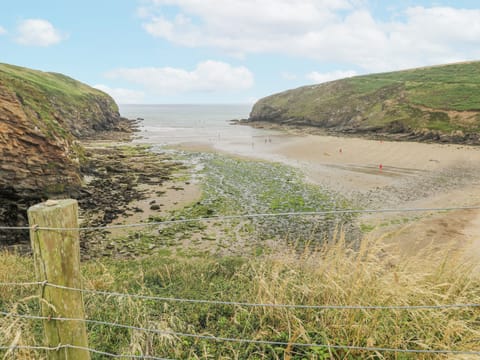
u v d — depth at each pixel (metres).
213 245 15.64
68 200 2.70
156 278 7.44
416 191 24.67
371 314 3.60
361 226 17.44
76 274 2.71
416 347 3.38
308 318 3.96
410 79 81.81
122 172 31.45
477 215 18.42
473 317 3.66
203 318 4.67
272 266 5.89
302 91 100.06
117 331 4.33
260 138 60.91
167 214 20.45
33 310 4.93
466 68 82.00
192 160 38.78
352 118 70.06
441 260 4.70
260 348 3.66
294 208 21.34
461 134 46.56
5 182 18.88
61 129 25.34
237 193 24.80
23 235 17.88
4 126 18.78
